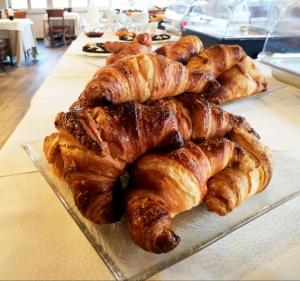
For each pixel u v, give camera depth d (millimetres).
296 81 1300
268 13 1885
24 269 475
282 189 648
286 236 552
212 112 646
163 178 487
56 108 1077
